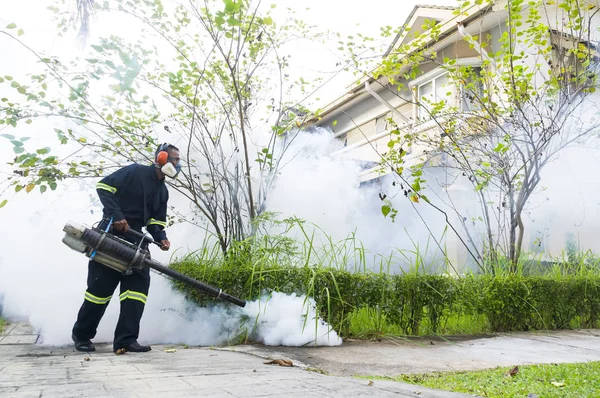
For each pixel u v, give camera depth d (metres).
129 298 3.77
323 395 1.94
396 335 4.67
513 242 6.01
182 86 5.18
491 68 8.84
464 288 5.18
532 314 5.46
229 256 4.74
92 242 3.62
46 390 2.00
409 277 4.86
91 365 2.87
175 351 3.73
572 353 3.90
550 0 6.32
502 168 6.00
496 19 8.80
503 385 2.54
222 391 1.99
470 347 4.14
